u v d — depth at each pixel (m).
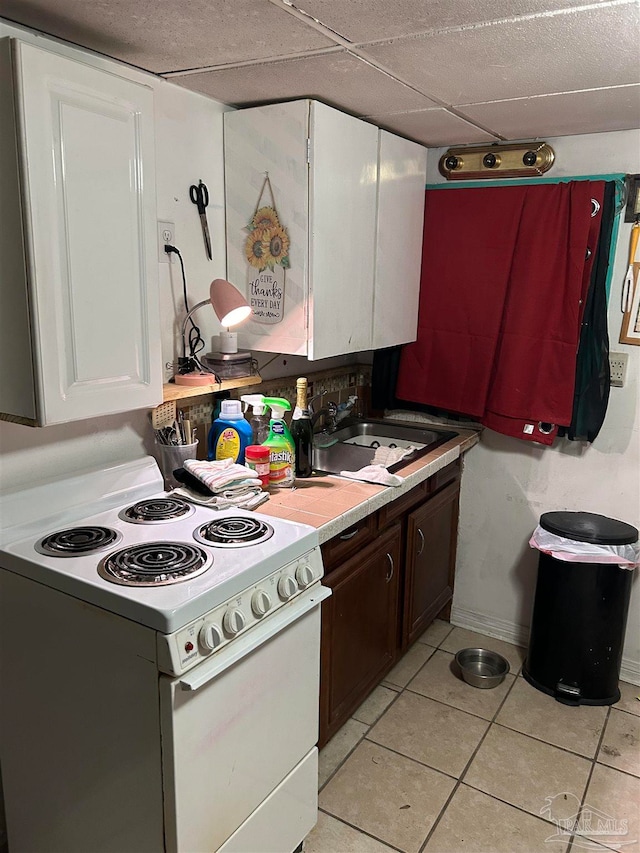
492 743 2.28
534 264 2.52
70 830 1.56
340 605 2.02
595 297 2.45
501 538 2.91
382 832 1.91
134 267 1.60
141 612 1.29
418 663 2.76
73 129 1.41
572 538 2.42
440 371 2.80
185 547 1.55
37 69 1.32
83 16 1.44
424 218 2.74
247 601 1.45
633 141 2.38
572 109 2.11
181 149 2.00
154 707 1.31
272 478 2.12
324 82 1.87
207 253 2.15
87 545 1.56
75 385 1.50
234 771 1.48
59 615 1.43
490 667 2.76
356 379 3.08
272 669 1.56
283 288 2.12
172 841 1.35
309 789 1.81
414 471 2.33
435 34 1.50
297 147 2.00
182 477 1.94
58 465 1.76
